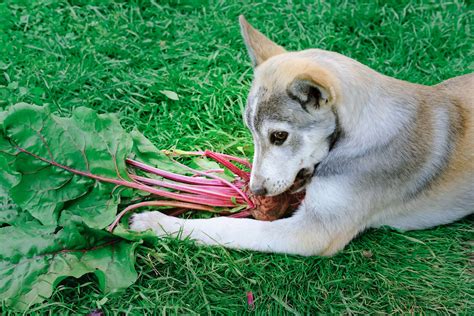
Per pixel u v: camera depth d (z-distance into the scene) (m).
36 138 1.09
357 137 1.09
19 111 1.09
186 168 1.22
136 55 1.45
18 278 1.04
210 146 1.31
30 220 1.10
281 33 1.52
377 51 1.51
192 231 1.13
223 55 1.47
